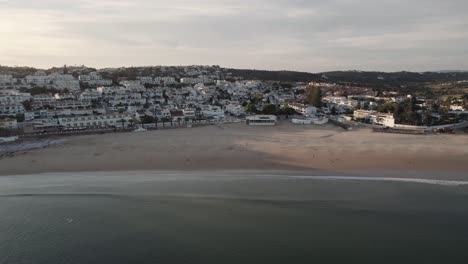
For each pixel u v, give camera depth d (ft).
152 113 394.11
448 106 476.13
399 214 118.32
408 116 332.80
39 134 281.54
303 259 92.12
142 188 145.18
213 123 360.89
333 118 401.70
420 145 218.18
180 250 96.78
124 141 246.68
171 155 199.31
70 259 93.86
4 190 144.77
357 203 127.65
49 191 143.02
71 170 174.50
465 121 339.16
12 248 99.81
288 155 196.65
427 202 128.36
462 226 109.70
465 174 160.15
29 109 388.98
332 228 108.68
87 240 103.24
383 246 98.32
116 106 457.27
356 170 168.55
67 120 326.24
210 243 100.22
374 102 536.01
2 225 113.50
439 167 171.01
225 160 188.65
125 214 119.96
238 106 458.09
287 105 452.35
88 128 312.09
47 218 117.91
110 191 142.10
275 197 133.59
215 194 137.28
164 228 109.50
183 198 133.18
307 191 140.26
